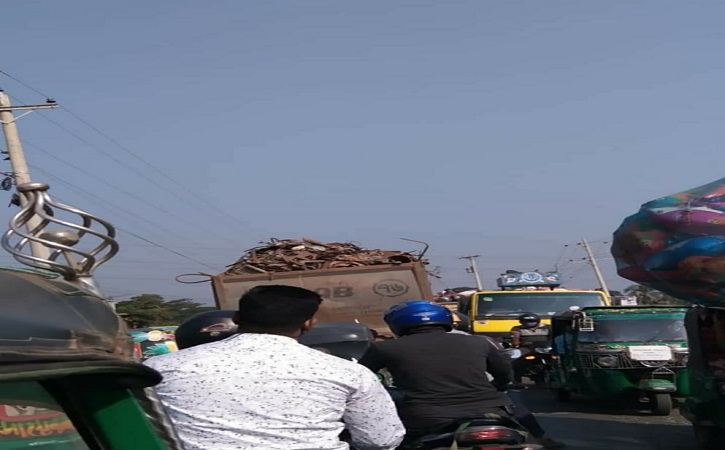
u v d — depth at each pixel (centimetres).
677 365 1261
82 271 225
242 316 345
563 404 1437
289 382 327
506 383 566
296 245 1257
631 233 848
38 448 195
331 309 1180
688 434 1095
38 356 181
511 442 508
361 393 341
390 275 1186
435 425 525
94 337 202
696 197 802
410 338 548
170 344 1042
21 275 207
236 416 321
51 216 219
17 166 2186
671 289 819
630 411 1323
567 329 1409
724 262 753
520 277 2106
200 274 1180
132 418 212
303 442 323
